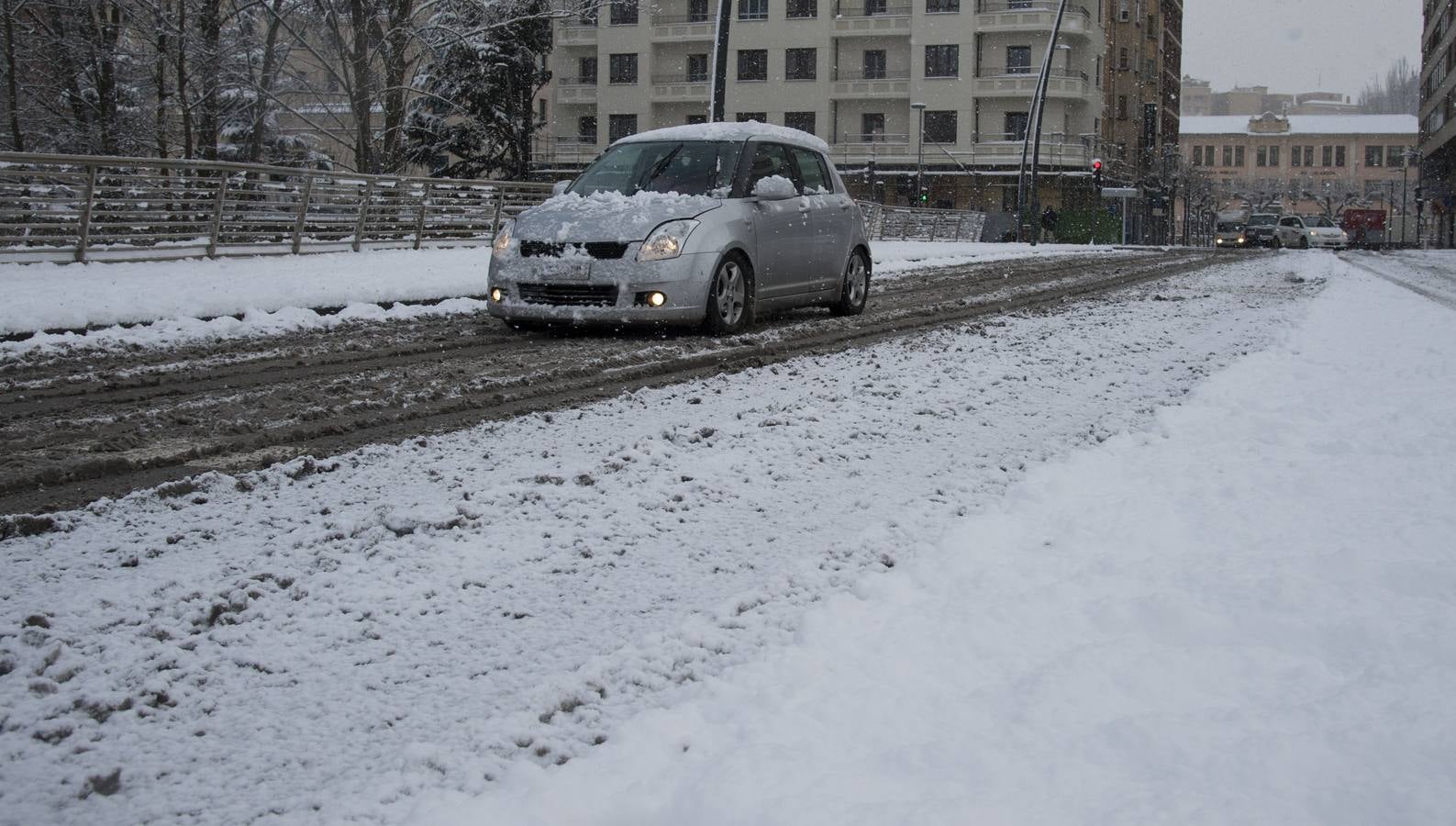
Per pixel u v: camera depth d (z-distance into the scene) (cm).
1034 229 4891
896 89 6569
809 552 381
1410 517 396
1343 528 384
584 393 706
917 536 395
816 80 6656
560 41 6906
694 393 706
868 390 712
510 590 340
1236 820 195
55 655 279
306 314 1094
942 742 228
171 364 803
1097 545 373
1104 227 7250
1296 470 475
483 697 266
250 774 228
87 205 1392
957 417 631
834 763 221
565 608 325
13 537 383
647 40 6788
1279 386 707
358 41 2839
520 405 661
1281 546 362
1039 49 6462
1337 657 272
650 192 1049
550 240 989
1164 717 235
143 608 315
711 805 203
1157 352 920
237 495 443
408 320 1123
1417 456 500
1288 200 15125
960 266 2394
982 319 1188
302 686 270
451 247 2105
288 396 671
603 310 972
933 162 6606
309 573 349
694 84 6769
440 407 643
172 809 214
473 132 5403
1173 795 204
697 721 243
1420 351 871
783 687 259
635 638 303
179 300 1062
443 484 465
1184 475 471
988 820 197
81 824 208
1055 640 288
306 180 1733
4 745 236
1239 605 307
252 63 2889
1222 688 254
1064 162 6519
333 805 214
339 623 310
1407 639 274
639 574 357
